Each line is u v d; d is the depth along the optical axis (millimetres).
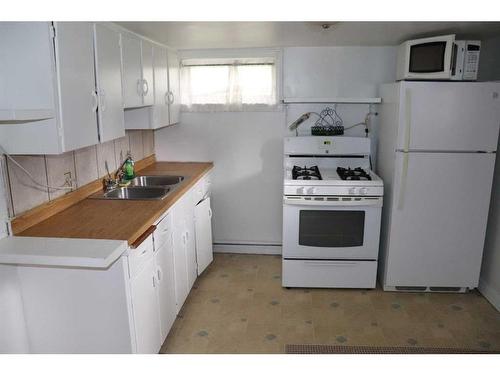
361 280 3309
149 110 3133
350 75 3701
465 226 3133
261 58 3738
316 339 2691
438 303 3154
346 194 3131
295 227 3242
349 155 3668
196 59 3791
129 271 1950
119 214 2330
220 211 4082
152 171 3566
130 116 3156
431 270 3227
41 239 1938
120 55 2457
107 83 2273
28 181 2139
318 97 3758
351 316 2973
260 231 4090
